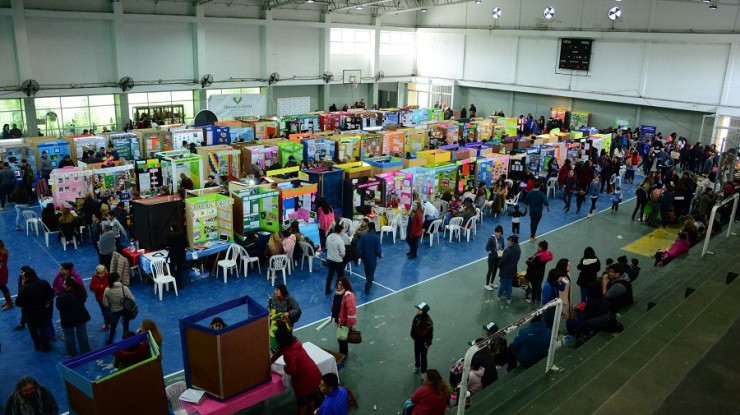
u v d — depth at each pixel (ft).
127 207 44.68
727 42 72.02
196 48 85.76
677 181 53.42
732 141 50.75
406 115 89.56
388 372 26.32
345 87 110.11
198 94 89.10
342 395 18.78
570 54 90.38
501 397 18.57
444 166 50.55
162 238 36.06
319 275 37.81
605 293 27.71
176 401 19.53
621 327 22.89
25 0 69.36
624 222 52.13
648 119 84.28
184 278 35.40
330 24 100.94
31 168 54.44
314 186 41.75
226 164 53.78
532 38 95.96
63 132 76.59
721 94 74.43
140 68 81.30
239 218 37.99
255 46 94.12
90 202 41.45
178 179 47.75
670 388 13.43
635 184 68.03
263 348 19.65
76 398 17.06
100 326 30.17
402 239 45.55
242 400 19.11
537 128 90.27
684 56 77.41
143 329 22.57
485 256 42.37
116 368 19.62
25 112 72.49
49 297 26.99
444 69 112.27
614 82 86.07
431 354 28.09
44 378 25.22
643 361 16.15
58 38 73.26
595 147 67.72
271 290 35.17
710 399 11.28
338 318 26.91
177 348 28.09
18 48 69.51
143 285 35.40
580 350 20.97
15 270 37.19
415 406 18.47
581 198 54.19
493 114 96.27
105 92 78.28
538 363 20.75
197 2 83.51
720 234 34.40
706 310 17.76
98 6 75.36
